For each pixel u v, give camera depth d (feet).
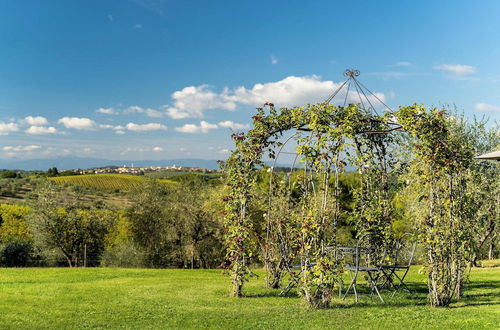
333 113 29.60
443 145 28.45
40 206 89.40
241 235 31.94
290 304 28.84
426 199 28.84
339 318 24.16
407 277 47.83
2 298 30.42
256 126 31.83
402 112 30.01
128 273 50.29
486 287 39.17
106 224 94.68
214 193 81.92
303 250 28.37
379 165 36.96
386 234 36.60
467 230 29.37
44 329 21.45
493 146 57.47
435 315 24.82
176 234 90.27
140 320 23.66
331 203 30.58
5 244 84.12
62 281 41.98
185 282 41.42
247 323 22.97
